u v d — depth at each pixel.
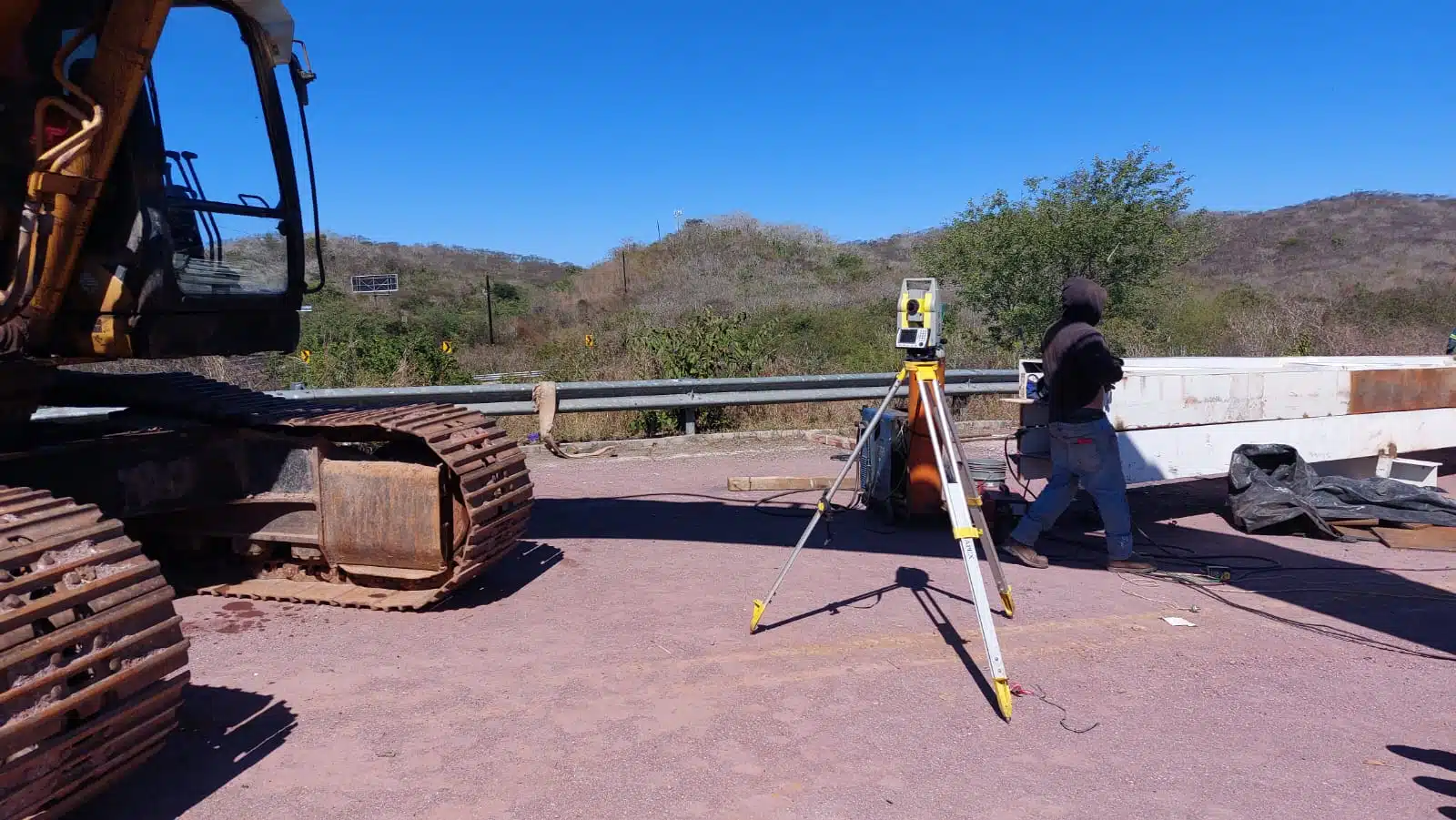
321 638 4.54
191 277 4.34
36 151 3.55
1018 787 3.16
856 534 6.67
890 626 4.74
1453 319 20.16
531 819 2.93
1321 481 7.14
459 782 3.16
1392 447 7.88
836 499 7.83
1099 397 5.72
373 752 3.37
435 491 4.89
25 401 4.26
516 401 9.24
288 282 4.88
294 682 4.00
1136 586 5.54
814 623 4.76
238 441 5.19
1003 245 14.71
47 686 2.56
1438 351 16.06
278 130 4.80
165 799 3.05
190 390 5.43
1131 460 6.74
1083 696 3.92
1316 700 3.92
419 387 8.89
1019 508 7.09
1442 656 4.42
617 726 3.59
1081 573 5.81
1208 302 22.72
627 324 18.66
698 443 10.07
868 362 13.84
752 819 2.94
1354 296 23.06
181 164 4.30
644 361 11.82
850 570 5.78
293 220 4.91
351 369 11.38
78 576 2.78
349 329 13.43
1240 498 6.94
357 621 4.79
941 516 6.86
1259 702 3.89
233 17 4.57
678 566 5.83
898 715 3.71
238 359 11.11
